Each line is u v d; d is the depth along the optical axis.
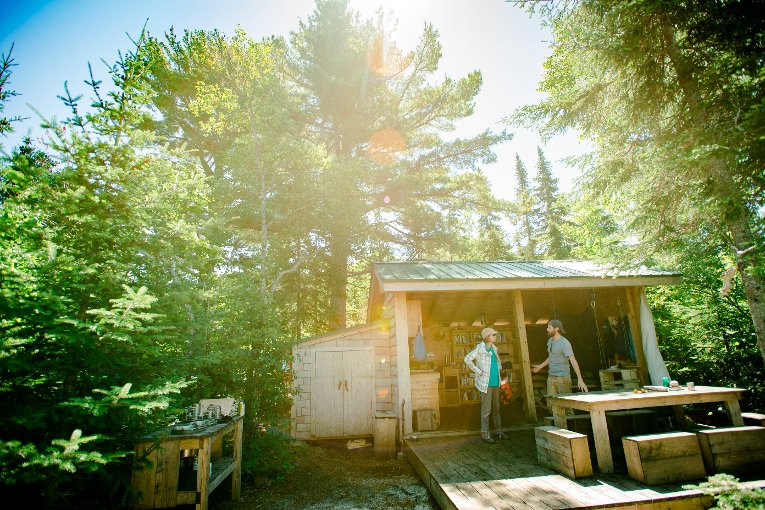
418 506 4.74
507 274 7.79
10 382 3.21
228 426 4.70
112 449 3.65
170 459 3.93
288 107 12.09
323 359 9.16
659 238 6.07
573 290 9.99
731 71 4.73
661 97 5.82
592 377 10.36
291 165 10.38
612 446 5.76
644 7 4.91
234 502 5.04
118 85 4.42
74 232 4.00
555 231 23.47
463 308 10.91
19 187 3.55
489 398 6.57
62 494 3.23
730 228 5.29
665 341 9.04
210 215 8.04
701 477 4.17
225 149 13.02
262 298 6.75
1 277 2.97
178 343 5.31
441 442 6.67
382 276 7.47
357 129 14.90
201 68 12.30
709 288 7.81
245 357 5.98
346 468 6.55
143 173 4.47
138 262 4.48
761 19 4.38
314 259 12.95
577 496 3.87
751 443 4.42
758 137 3.91
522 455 5.56
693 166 4.83
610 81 6.25
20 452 2.51
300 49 15.00
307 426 8.73
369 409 9.00
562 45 6.45
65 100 4.04
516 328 8.19
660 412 6.80
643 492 3.88
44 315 3.16
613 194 6.85
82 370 3.69
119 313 3.77
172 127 13.34
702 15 5.04
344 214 12.29
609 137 6.77
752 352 6.99
